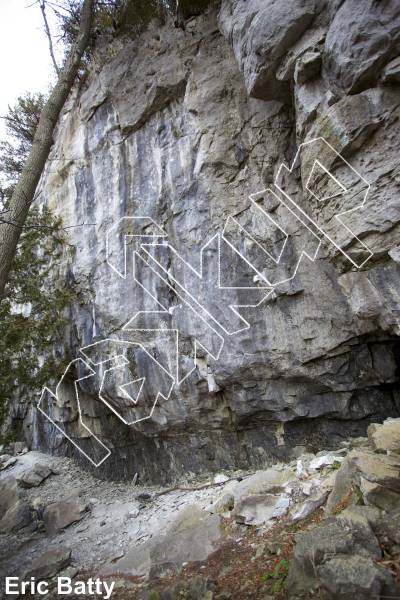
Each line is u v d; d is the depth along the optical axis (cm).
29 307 951
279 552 322
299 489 415
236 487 476
